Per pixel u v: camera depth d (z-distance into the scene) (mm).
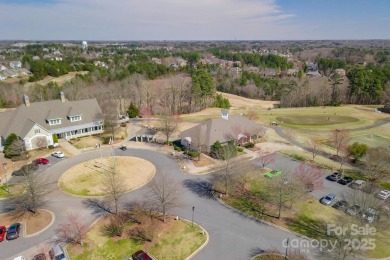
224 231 37312
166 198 41188
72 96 103062
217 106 118375
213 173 53250
